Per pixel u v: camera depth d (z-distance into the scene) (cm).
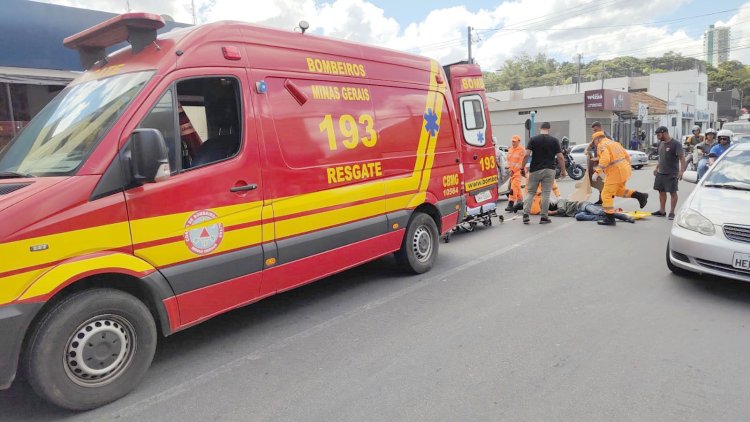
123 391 338
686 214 547
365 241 529
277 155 431
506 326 445
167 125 362
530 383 342
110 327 329
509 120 3478
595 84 5716
